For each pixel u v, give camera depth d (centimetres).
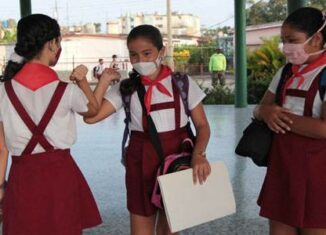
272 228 274
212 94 1583
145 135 282
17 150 249
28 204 247
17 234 248
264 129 269
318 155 248
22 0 1145
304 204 250
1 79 253
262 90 1591
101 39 3662
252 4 3556
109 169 641
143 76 282
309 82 249
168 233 311
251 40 2798
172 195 260
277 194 262
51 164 248
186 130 289
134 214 289
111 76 286
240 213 446
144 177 281
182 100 283
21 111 244
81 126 1089
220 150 745
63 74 1781
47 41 248
